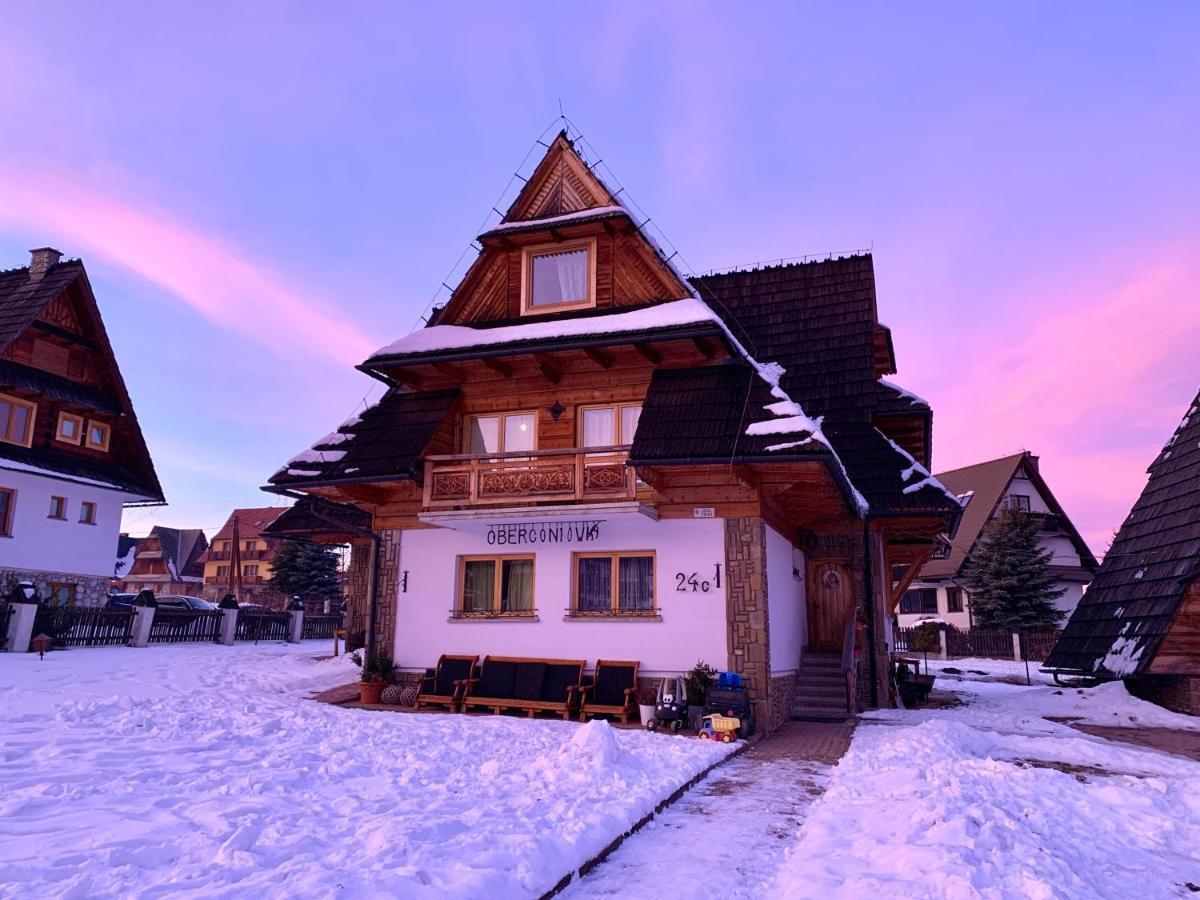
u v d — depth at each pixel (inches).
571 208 684.7
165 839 231.1
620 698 562.6
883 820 275.0
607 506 573.6
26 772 319.9
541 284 689.6
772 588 592.4
